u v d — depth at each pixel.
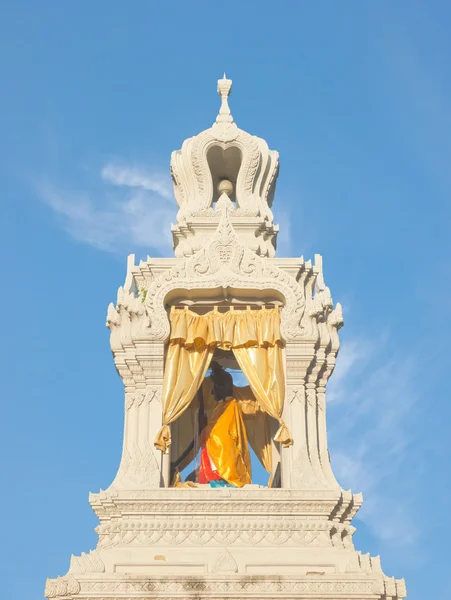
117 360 34.94
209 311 35.75
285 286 34.94
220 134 38.03
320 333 35.06
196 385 34.47
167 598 29.92
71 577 30.19
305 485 32.69
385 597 30.44
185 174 37.94
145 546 31.52
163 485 33.22
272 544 31.67
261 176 38.06
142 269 36.00
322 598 30.06
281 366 34.62
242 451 35.19
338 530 32.28
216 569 30.61
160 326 34.50
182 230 37.06
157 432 33.56
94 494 32.97
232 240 35.31
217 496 32.06
